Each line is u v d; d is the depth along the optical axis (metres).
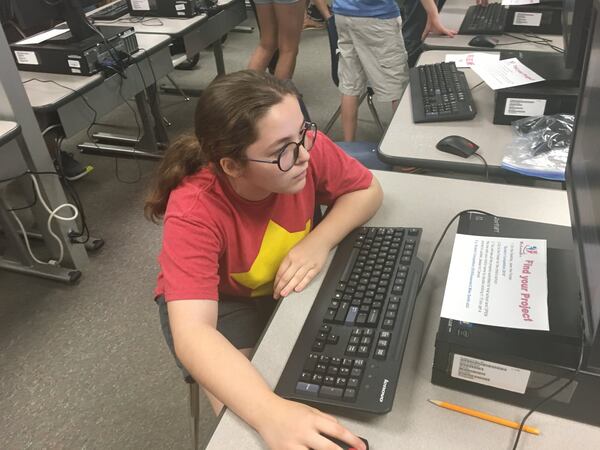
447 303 0.79
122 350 1.88
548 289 0.80
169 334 1.05
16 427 1.63
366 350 0.80
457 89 1.67
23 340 1.95
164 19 2.75
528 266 0.85
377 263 0.98
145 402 1.68
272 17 3.04
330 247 1.05
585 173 0.82
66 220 2.11
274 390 0.78
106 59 2.17
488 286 0.82
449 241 1.07
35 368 1.83
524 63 1.55
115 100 2.28
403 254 0.99
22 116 1.83
